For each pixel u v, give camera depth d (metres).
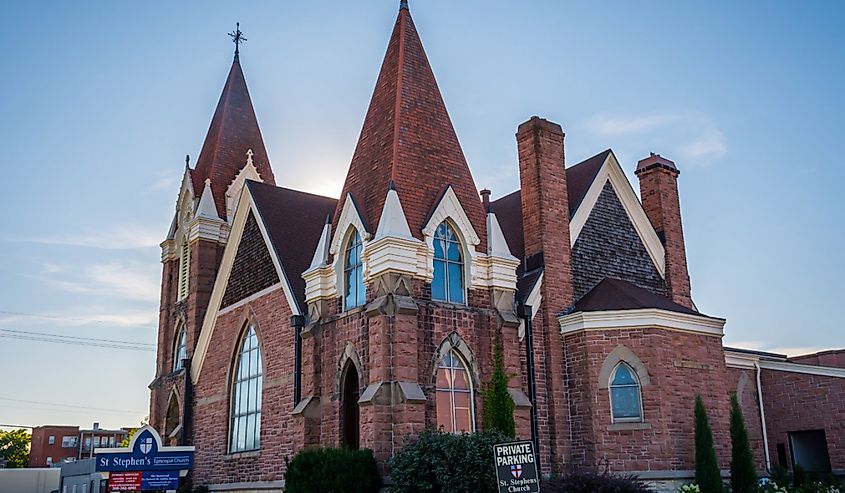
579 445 28.06
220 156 44.47
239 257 36.03
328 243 29.31
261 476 31.20
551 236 30.98
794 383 33.38
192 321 39.91
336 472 23.17
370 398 24.33
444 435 23.42
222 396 35.41
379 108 29.98
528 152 32.28
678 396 27.48
